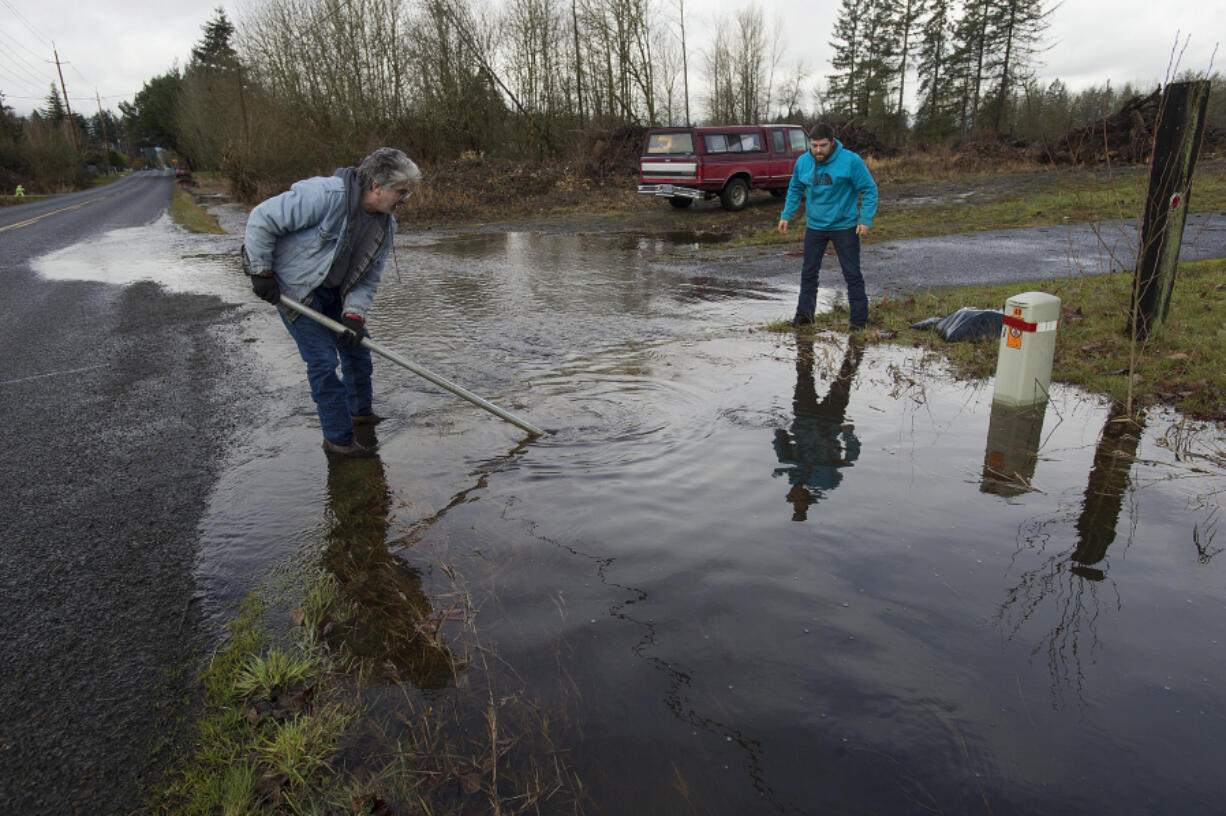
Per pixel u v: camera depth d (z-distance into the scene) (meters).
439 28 30.73
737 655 2.18
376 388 4.87
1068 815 1.63
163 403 4.71
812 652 2.19
